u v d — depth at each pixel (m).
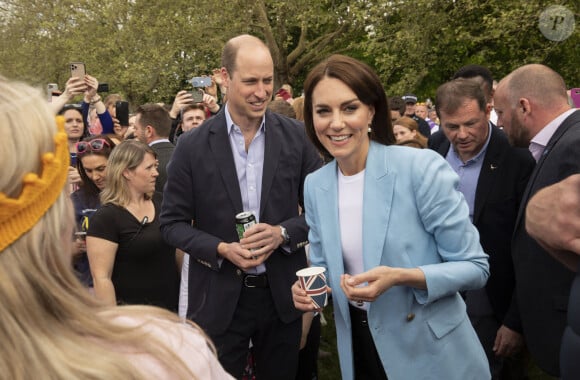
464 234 1.90
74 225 0.78
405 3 12.51
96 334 0.75
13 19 18.44
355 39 16.80
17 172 0.67
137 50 15.98
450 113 2.94
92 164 3.47
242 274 2.69
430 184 1.88
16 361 0.67
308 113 2.08
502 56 13.44
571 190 1.33
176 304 3.17
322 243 2.10
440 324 1.95
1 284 0.67
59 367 0.68
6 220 0.67
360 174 2.03
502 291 3.02
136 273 2.94
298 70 17.55
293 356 2.86
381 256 1.92
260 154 2.75
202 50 16.00
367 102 1.92
